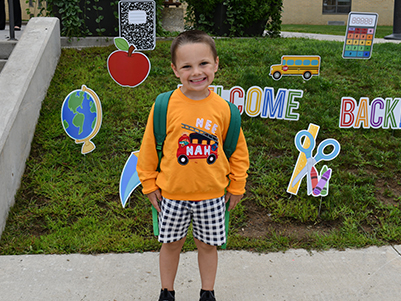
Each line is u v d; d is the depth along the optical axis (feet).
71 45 20.68
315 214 11.13
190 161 6.62
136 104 14.99
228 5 25.34
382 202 11.69
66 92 15.31
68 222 10.66
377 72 18.39
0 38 19.63
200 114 6.63
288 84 16.78
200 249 7.46
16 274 8.60
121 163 12.60
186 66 6.44
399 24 35.06
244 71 17.65
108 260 9.19
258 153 13.42
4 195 10.37
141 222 10.69
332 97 16.16
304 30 45.75
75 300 7.86
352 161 13.24
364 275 8.82
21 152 11.93
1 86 12.50
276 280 8.60
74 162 12.50
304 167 11.34
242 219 10.96
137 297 7.98
